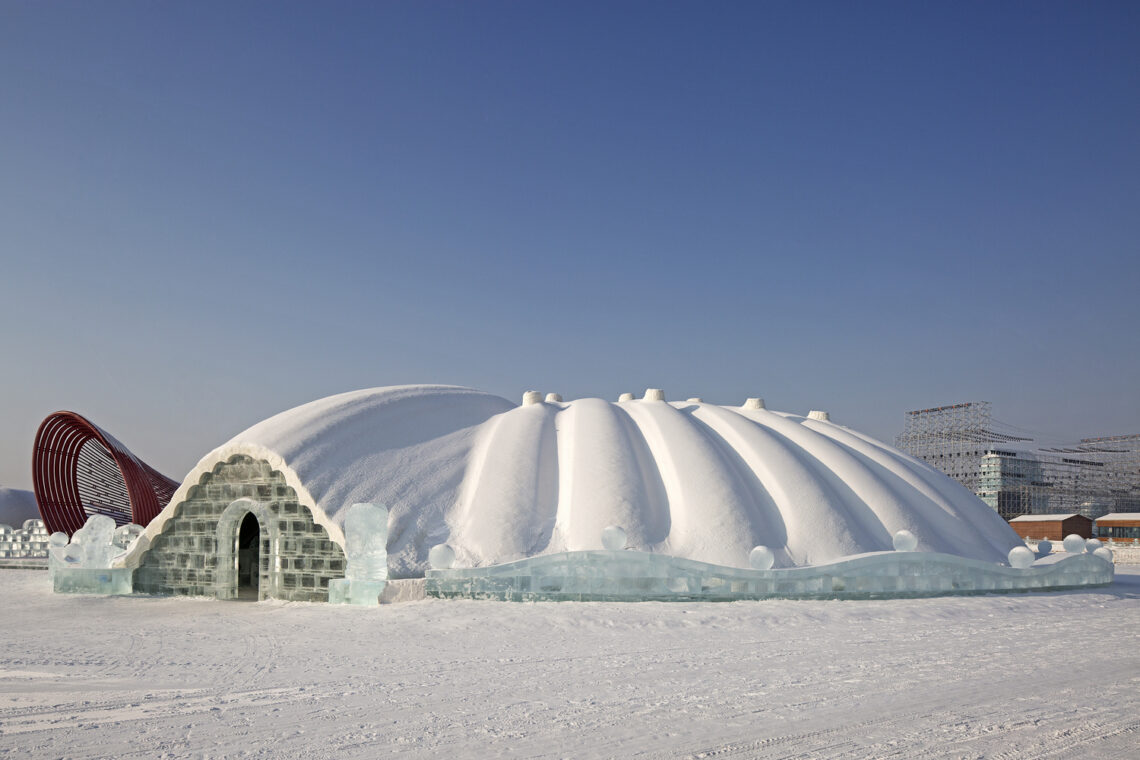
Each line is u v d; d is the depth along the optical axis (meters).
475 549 20.97
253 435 23.06
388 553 20.73
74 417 34.91
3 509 58.00
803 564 21.34
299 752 7.38
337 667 11.71
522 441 24.97
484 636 14.93
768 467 24.36
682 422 26.06
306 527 21.47
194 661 12.21
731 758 7.34
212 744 7.61
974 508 27.81
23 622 17.27
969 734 8.20
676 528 21.91
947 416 97.06
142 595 23.48
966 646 14.05
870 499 24.33
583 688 10.30
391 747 7.57
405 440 24.88
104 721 8.45
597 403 27.91
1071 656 13.04
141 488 34.50
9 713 8.80
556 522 22.17
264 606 20.31
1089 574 24.98
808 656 12.89
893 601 20.16
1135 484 99.06
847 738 8.03
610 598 19.41
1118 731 8.36
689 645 13.98
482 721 8.57
